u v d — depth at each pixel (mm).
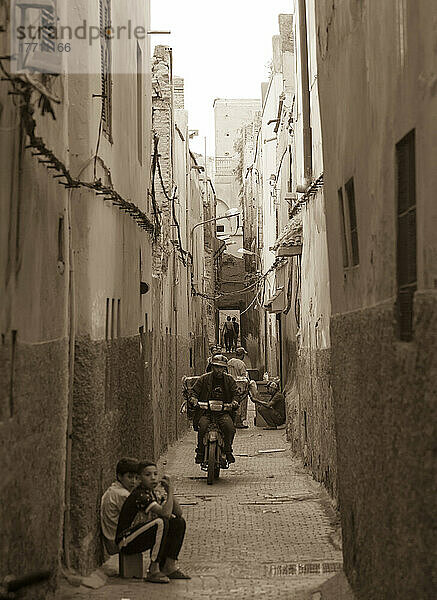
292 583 7191
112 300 8805
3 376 4781
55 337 6516
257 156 36875
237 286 54031
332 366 7828
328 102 8117
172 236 19859
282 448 18109
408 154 4719
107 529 7680
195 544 8945
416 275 4480
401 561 4695
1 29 4719
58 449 6586
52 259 6402
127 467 7812
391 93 5078
